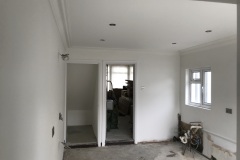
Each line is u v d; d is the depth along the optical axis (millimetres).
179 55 5324
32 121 1162
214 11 2336
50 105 1962
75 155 4254
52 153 2201
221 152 3721
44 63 1552
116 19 2648
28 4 1021
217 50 3916
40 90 1396
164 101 5242
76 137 5270
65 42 3938
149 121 5137
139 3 2111
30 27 1070
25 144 1009
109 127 5969
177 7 2225
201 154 4328
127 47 4680
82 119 6543
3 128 691
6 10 708
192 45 4367
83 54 4766
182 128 5145
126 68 9438
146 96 5121
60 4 2057
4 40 691
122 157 4172
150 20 2674
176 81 5320
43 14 1473
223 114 3748
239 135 1148
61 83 3484
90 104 6383
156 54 5188
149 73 5141
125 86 8758
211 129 4078
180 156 4227
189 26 2945
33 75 1165
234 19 2619
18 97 871
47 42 1687
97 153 4375
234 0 1270
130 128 6246
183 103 5148
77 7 2230
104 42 4133
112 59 4918
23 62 941
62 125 3973
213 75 4031
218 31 3209
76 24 2869
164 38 3717
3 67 685
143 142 5098
